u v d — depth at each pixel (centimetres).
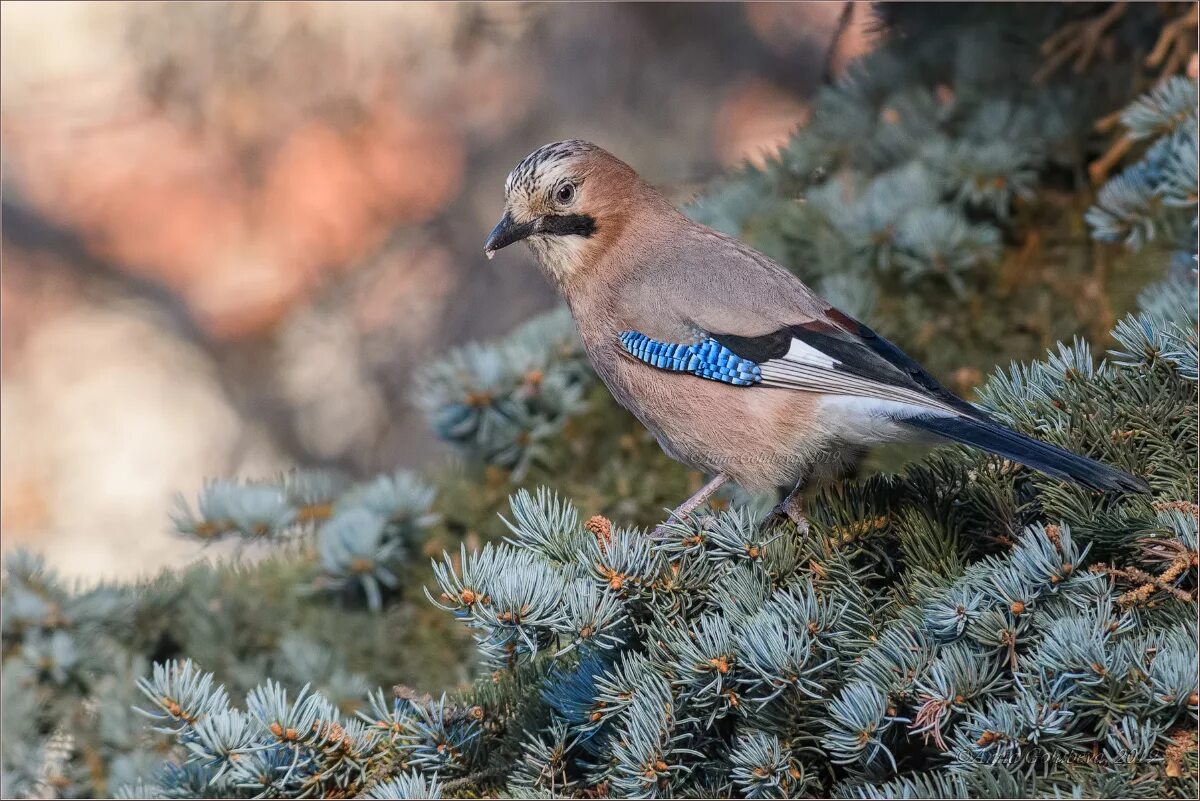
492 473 891
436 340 1396
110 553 1431
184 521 830
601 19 1351
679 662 511
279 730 515
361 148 1393
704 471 707
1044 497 534
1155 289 709
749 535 553
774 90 1368
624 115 1366
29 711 755
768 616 502
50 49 1430
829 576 544
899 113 929
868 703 474
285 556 877
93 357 1541
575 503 859
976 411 586
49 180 1463
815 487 678
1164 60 890
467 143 1387
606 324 716
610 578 525
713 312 680
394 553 828
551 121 1368
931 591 505
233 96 1389
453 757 539
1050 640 459
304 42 1363
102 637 804
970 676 471
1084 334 842
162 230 1453
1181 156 685
